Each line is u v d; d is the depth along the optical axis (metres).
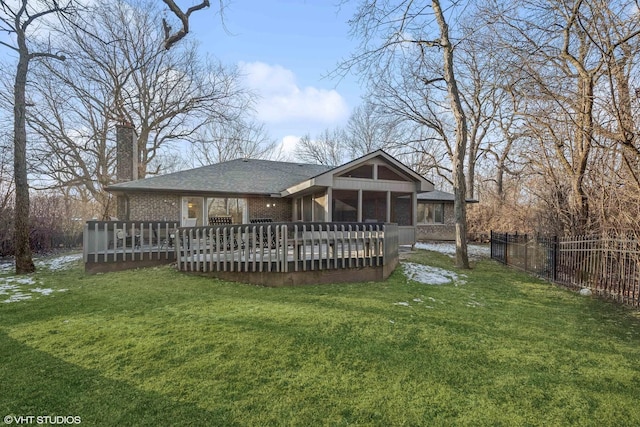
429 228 20.00
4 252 13.05
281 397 2.88
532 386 3.19
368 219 13.50
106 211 20.41
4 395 2.81
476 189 27.50
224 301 5.55
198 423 2.52
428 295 6.51
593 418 2.71
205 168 16.81
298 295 6.03
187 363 3.38
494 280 8.72
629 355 3.95
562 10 7.87
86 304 5.37
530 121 10.15
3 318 4.70
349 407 2.77
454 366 3.54
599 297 6.97
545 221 10.66
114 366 3.30
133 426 2.47
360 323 4.60
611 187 7.04
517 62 8.30
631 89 6.62
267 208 15.79
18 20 8.67
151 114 23.09
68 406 2.68
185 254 7.93
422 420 2.64
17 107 8.91
